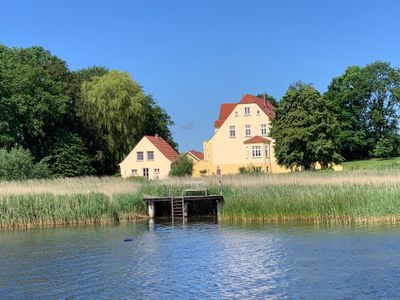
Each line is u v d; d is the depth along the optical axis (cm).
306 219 3350
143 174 7719
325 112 5669
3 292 1714
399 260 1997
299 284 1708
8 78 6812
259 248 2386
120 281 1822
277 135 5784
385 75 9988
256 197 3594
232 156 7662
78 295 1661
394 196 3145
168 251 2386
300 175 4234
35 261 2209
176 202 4056
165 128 10106
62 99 7294
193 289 1689
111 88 7638
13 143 6725
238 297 1585
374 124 10075
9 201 3484
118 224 3597
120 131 7750
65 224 3572
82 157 7412
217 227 3244
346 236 2611
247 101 7681
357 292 1591
